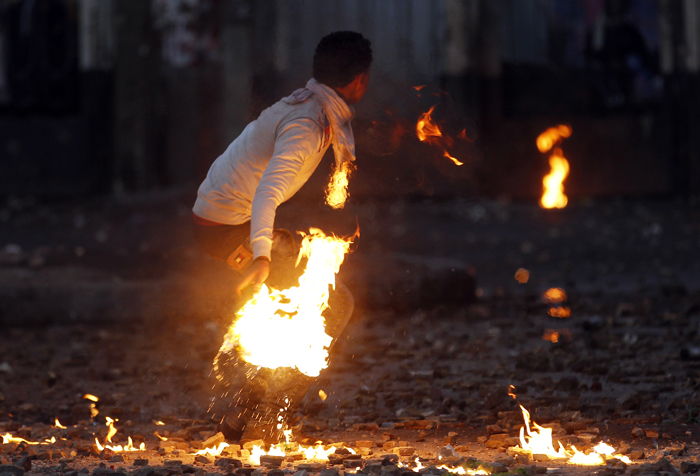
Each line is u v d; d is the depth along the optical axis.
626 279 18.08
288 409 7.24
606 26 32.34
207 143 31.22
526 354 11.12
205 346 12.10
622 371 10.00
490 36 31.47
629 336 12.28
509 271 19.48
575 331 12.96
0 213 28.45
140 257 18.02
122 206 28.22
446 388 9.48
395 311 14.44
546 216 28.28
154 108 31.47
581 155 32.16
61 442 7.37
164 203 27.91
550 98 32.38
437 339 12.48
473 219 26.94
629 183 32.00
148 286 14.15
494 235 24.48
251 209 6.80
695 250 21.55
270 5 28.97
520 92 32.38
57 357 11.83
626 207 29.88
